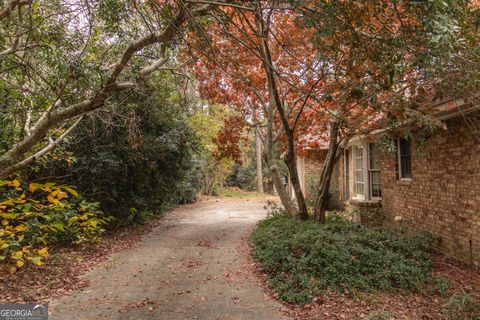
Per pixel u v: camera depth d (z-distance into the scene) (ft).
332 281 16.78
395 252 20.18
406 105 16.34
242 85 29.89
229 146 34.99
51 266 20.66
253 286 17.93
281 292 16.40
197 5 12.66
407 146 27.76
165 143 34.27
